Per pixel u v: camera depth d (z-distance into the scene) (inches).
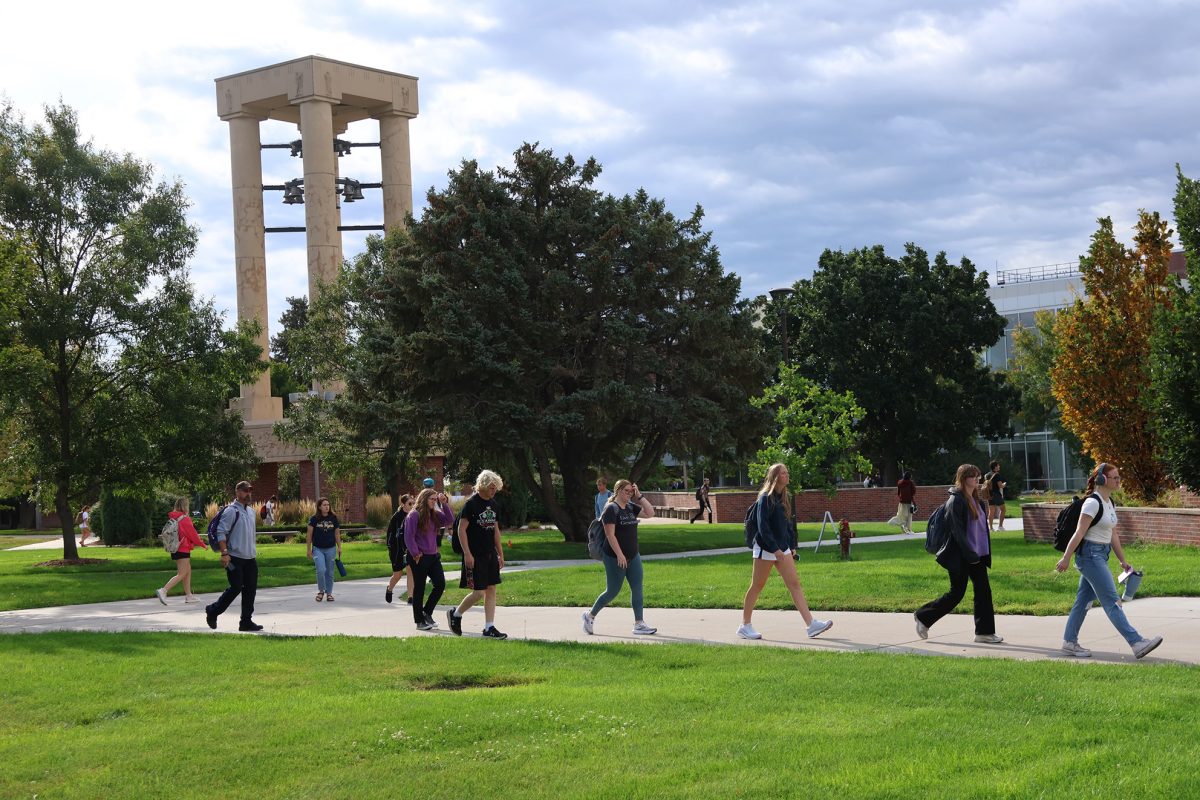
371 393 1576.0
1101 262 1168.2
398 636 579.2
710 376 1513.3
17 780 300.5
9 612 818.8
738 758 288.2
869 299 2354.8
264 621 687.1
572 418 1407.5
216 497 1605.6
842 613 604.1
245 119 2330.2
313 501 2143.2
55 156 1402.6
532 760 297.7
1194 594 611.5
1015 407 2426.2
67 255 1428.4
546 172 1552.7
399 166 2351.1
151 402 1419.8
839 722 322.0
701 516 2089.1
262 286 2341.3
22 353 1309.1
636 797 260.8
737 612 627.2
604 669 442.9
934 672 395.9
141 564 1343.5
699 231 1622.8
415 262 1523.1
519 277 1443.2
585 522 1588.3
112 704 402.6
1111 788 245.9
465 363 1419.8
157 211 1444.4
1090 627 507.8
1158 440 1084.5
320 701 388.2
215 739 335.6
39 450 1380.4
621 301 1510.8
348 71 2273.6
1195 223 1040.2
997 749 283.7
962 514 479.2
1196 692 343.9
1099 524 428.8
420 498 620.4
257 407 2304.4
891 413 2389.3
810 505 1959.9
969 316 2357.3
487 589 557.0
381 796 272.5
